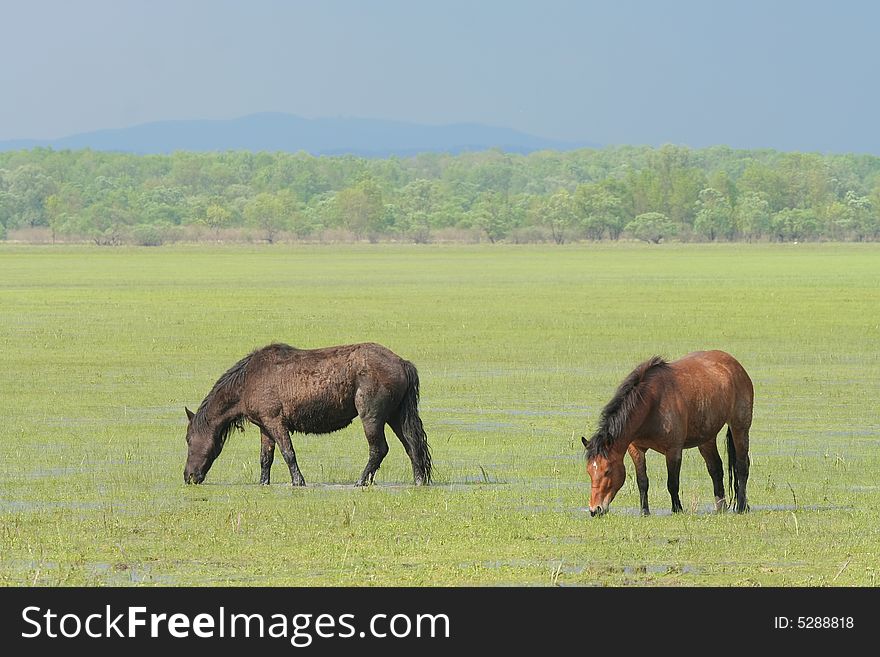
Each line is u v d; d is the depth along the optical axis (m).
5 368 46.00
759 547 20.17
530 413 35.75
